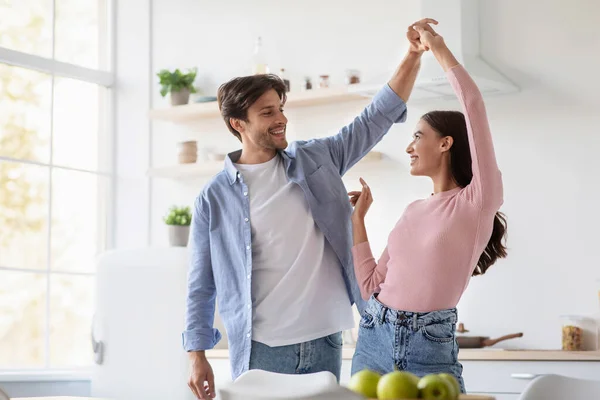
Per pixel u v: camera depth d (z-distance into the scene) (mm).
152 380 4457
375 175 4730
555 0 4250
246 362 2582
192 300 2781
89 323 5508
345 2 4898
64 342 5395
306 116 4965
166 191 5465
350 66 4863
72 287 5453
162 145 5508
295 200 2629
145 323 4496
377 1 4785
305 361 2535
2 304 5168
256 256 2621
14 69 5277
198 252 2785
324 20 4965
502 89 4242
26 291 5262
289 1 5098
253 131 2658
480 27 4406
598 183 4113
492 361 3830
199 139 5367
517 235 4297
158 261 4496
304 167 2660
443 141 2420
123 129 5637
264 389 1692
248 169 2703
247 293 2596
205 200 2746
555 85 4230
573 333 3980
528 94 4297
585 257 4125
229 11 5320
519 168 4305
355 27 4855
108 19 5730
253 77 2670
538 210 4246
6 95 5242
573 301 4141
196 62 5422
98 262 4641
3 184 5203
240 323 2615
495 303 4328
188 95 5238
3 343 5164
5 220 5199
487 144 2260
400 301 2324
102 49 5715
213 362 4484
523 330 4250
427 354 2275
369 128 2820
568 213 4176
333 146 2787
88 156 5598
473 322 4379
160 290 4484
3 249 5184
